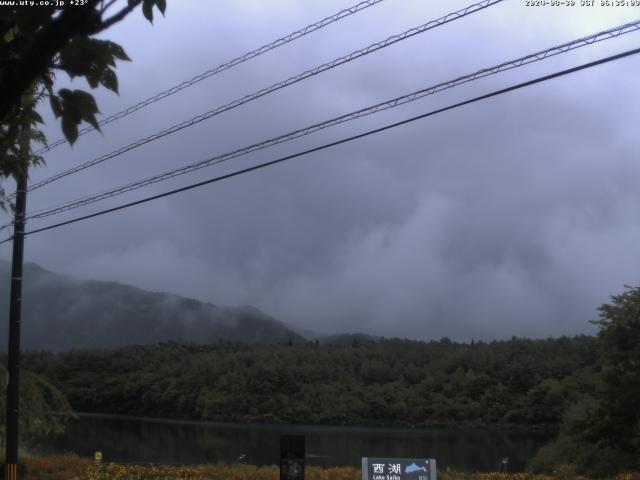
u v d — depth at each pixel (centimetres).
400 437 9325
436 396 12162
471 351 13700
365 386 13312
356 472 2638
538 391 10950
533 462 3925
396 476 1546
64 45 232
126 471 2588
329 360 14338
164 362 15000
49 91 261
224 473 2581
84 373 15075
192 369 13962
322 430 10594
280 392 12925
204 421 12444
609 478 2952
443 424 11444
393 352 15012
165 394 13362
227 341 18275
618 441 3428
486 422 11281
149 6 253
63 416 2634
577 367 11575
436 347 15438
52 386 2581
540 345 12800
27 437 4603
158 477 2506
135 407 13950
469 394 12144
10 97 227
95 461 2669
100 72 259
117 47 257
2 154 324
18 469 2433
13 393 1820
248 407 12650
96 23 238
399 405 11938
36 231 1752
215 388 13225
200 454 6306
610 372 3494
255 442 8075
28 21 226
